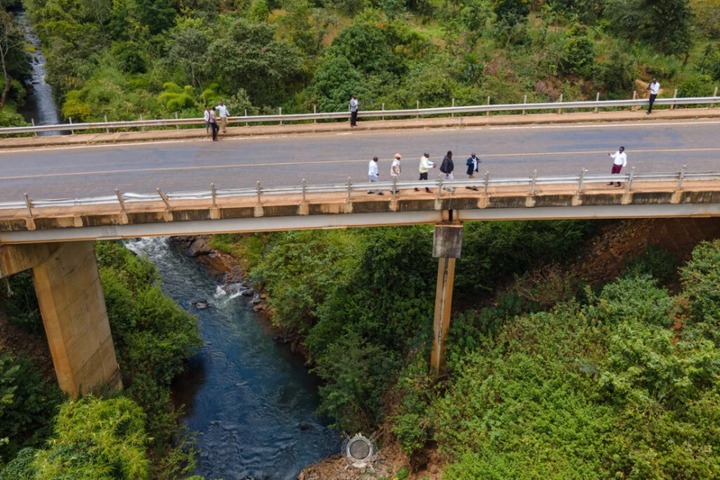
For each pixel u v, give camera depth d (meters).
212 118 27.12
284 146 26.80
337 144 26.88
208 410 26.77
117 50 55.53
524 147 25.77
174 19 57.44
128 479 16.94
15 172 24.47
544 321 21.64
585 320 20.78
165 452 23.73
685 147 25.11
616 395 17.86
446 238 20.78
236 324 32.44
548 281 23.94
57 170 24.62
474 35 44.41
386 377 24.73
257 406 26.98
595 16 48.69
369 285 27.48
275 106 41.91
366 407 24.78
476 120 28.80
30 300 24.98
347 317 27.41
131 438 18.67
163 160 25.48
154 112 43.41
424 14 52.47
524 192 20.17
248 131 28.31
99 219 19.61
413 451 21.25
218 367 29.44
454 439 19.92
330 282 29.16
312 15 48.03
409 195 20.25
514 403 19.36
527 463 17.53
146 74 51.84
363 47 41.53
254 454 24.36
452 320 24.80
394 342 26.20
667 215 20.98
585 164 23.73
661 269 22.41
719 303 19.00
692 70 42.75
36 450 17.48
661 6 43.69
